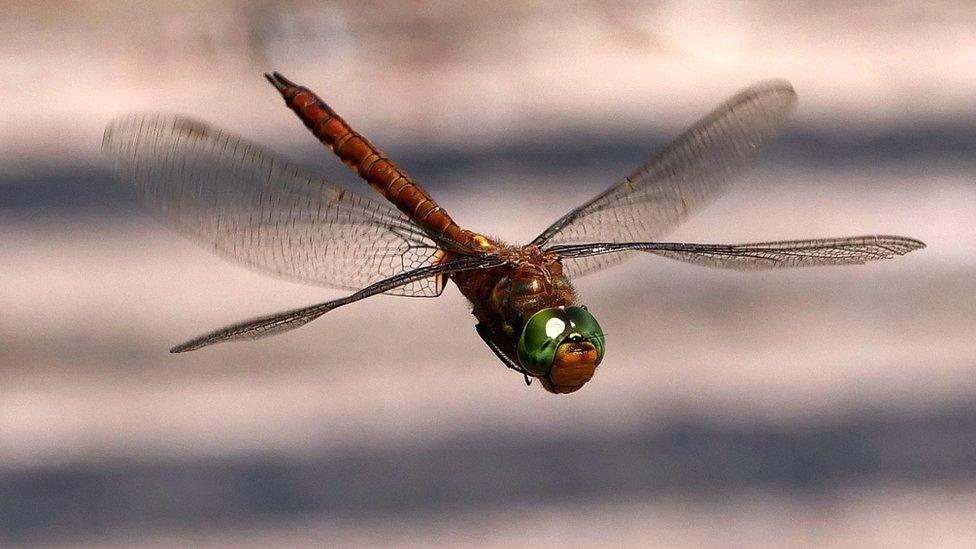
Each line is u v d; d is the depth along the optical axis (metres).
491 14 2.88
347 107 2.58
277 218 1.41
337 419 1.65
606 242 1.41
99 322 1.83
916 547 1.54
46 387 1.71
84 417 1.66
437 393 1.69
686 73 2.71
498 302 1.40
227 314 1.85
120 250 2.03
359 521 1.55
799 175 2.25
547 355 1.39
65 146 2.42
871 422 1.61
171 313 1.85
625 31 2.88
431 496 1.56
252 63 2.75
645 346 1.77
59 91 2.61
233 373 1.74
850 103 2.55
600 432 1.62
